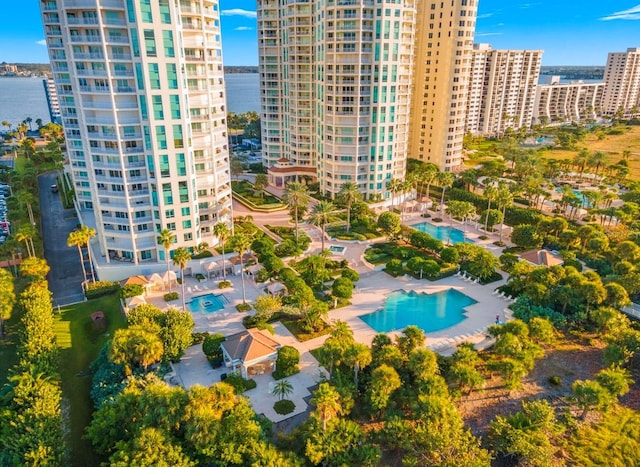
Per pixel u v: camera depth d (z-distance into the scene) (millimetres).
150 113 75688
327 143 123312
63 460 44688
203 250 89375
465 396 54594
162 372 55438
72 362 60938
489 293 80625
